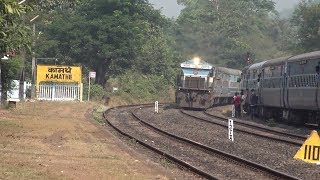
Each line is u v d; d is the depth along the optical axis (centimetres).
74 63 11488
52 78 9481
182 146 3953
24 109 6931
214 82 9238
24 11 3111
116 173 2533
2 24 3275
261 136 4659
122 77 13238
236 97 7656
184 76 9100
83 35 11169
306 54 5828
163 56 14838
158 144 4088
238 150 3797
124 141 4228
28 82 10362
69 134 4234
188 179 2475
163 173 2614
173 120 6569
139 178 2422
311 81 5512
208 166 2997
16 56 7262
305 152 3153
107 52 11019
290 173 2830
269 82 6950
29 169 2488
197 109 9381
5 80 7112
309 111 5794
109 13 11612
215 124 5975
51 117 5975
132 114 7344
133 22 11494
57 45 11200
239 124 6231
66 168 2602
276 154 3575
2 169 2438
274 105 6731
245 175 2695
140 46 11638
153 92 13575
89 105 8581
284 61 6388
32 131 4262
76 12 11825
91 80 11712
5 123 4781
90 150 3356
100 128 5016
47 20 11456
